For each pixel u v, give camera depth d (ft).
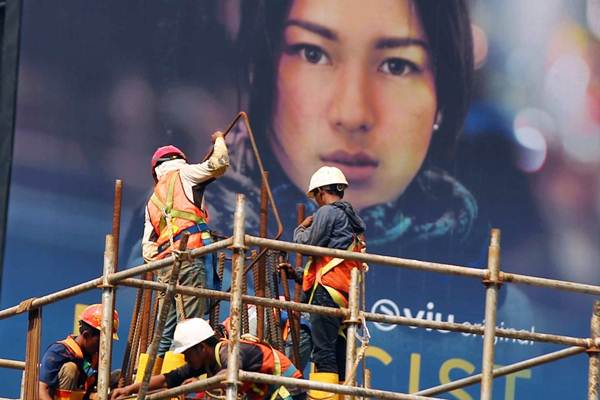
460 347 179.83
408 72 188.03
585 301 185.57
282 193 183.11
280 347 116.98
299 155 184.65
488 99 189.47
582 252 187.73
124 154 181.98
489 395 102.37
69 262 179.01
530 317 184.03
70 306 176.76
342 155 185.26
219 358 104.94
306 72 186.29
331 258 113.19
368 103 186.60
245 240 99.50
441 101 188.34
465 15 190.39
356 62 187.21
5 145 181.37
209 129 183.83
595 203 189.06
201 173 115.96
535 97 190.29
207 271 115.14
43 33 183.83
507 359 182.50
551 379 181.37
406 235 184.75
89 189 180.86
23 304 113.39
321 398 111.04
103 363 104.17
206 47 185.26
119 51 183.93
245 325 116.16
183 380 106.32
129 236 180.04
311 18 187.21
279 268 118.32
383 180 185.68
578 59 191.93
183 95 183.93
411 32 188.85
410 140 187.01
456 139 187.93
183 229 114.73
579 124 190.39
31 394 112.37
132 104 183.01
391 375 178.40
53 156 181.37
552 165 189.26
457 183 187.01
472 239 185.88
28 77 182.80
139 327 116.37
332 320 112.68
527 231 187.32
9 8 184.03
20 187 180.34
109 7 184.85
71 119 182.29
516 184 188.03
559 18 192.34
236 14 186.19
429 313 181.06
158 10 185.26
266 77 185.57
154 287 106.01
